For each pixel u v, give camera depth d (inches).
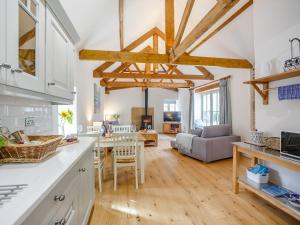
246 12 139.3
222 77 233.5
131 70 330.0
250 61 183.3
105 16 129.6
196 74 294.8
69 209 44.1
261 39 101.8
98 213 83.5
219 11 85.8
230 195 100.6
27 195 26.8
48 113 81.0
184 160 174.4
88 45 156.6
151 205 90.7
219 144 167.9
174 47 158.6
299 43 80.6
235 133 208.5
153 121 416.2
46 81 49.4
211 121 281.1
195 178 126.6
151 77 262.1
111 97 403.5
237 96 206.1
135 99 411.5
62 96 62.8
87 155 67.9
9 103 53.4
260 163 103.8
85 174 64.0
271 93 96.4
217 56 212.2
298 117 82.8
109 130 176.2
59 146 62.2
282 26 89.1
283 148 76.7
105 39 165.9
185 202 93.4
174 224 75.6
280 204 72.5
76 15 102.3
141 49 266.8
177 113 410.9
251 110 184.9
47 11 49.4
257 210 85.5
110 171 141.6
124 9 140.3
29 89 40.8
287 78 87.4
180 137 197.6
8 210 22.9
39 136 58.6
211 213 83.3
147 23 204.5
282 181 90.2
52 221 33.6
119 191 106.6
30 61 43.4
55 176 34.1
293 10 83.7
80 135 113.0
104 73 243.9
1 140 40.4
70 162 43.2
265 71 95.7
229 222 76.6
